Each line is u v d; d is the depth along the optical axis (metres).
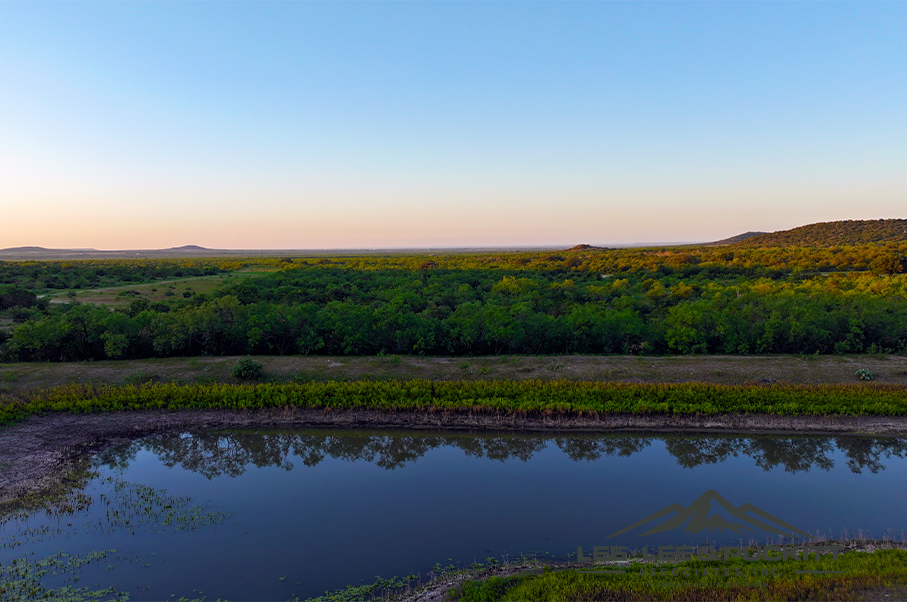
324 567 17.12
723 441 28.27
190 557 17.67
